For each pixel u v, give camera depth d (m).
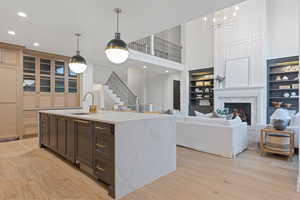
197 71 8.45
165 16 2.81
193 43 8.60
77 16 2.81
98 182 2.18
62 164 2.75
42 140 3.61
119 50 2.49
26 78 4.69
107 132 1.94
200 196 1.87
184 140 3.80
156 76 10.18
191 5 2.47
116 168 1.85
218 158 3.09
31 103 4.75
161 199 1.83
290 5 5.91
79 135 2.45
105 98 8.69
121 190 1.89
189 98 8.77
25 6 2.47
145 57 6.66
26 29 3.31
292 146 2.98
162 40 8.87
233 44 6.99
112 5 2.47
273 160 2.97
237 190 1.98
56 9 2.57
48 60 5.10
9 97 4.33
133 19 2.92
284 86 6.01
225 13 7.14
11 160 2.93
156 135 2.32
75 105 5.66
